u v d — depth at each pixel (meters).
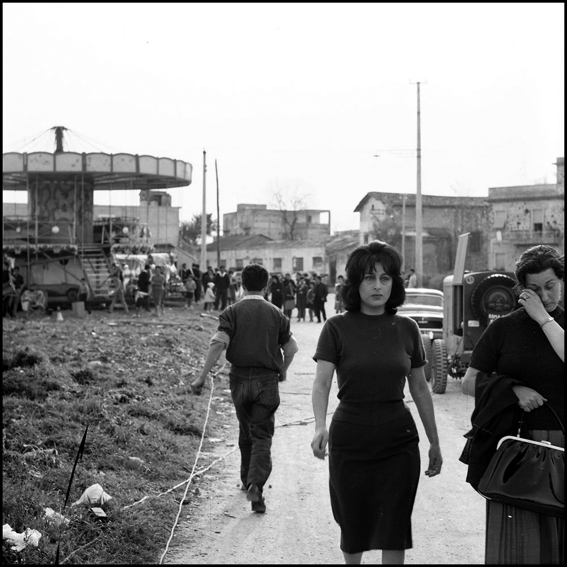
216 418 10.80
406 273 43.31
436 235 69.94
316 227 100.69
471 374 4.34
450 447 9.30
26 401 8.59
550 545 3.93
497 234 65.12
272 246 82.56
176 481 7.37
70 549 5.23
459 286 13.71
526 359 4.12
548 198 63.31
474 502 7.02
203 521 6.35
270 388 6.75
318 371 4.50
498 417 4.14
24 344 12.82
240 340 6.77
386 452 4.33
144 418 9.34
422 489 7.46
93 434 7.92
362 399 4.37
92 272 35.62
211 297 35.09
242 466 7.05
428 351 14.77
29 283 33.81
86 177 38.38
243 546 5.76
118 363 13.05
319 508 6.77
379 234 71.00
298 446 9.46
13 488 5.95
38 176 37.53
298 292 35.06
